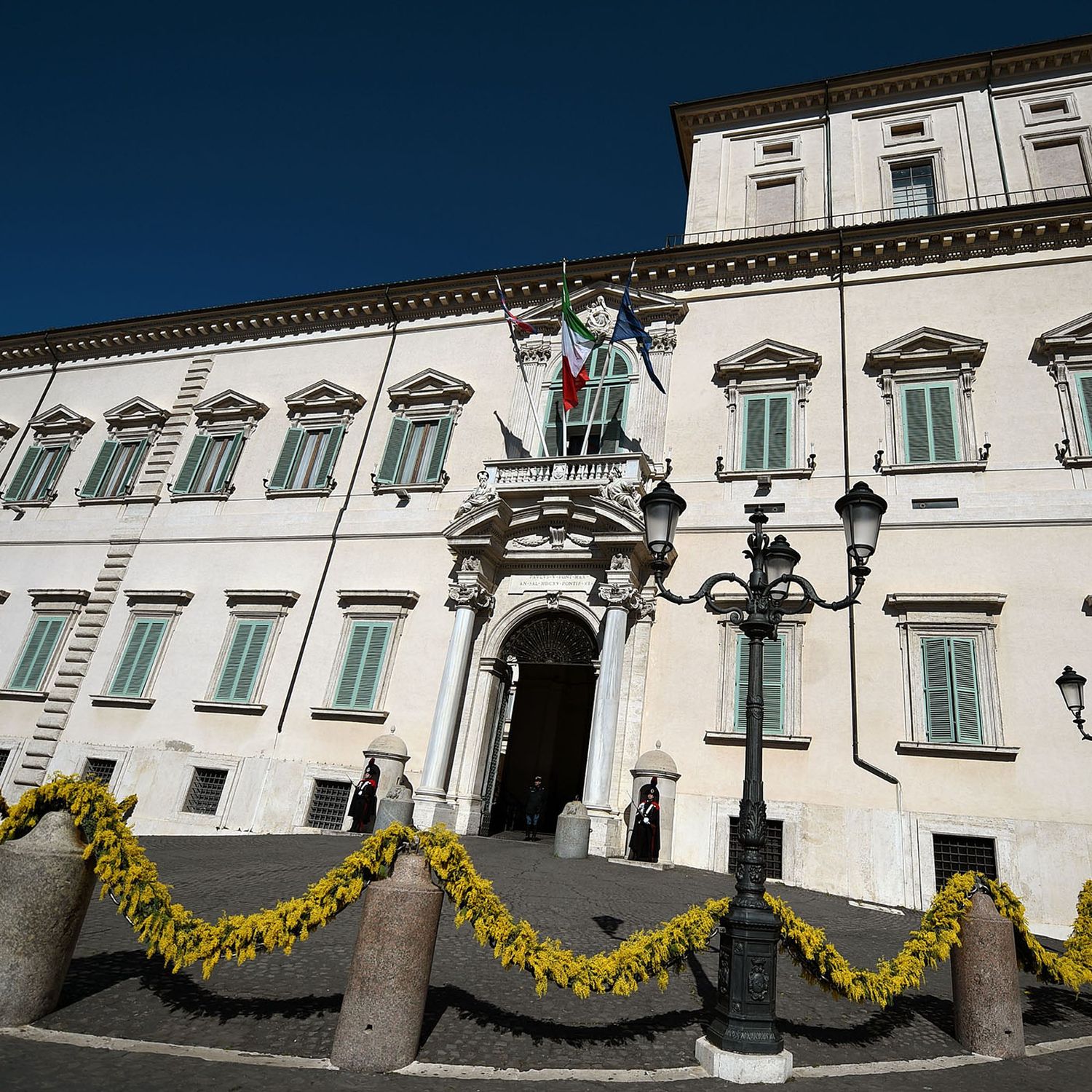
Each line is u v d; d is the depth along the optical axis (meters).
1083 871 11.88
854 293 17.61
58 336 25.25
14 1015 4.31
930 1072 4.90
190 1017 4.72
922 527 14.82
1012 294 16.36
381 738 15.88
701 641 15.30
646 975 5.07
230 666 18.16
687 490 16.81
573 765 23.39
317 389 21.17
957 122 19.61
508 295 20.97
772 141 21.48
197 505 20.83
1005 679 13.29
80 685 19.09
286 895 8.11
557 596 16.38
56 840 4.71
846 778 13.48
